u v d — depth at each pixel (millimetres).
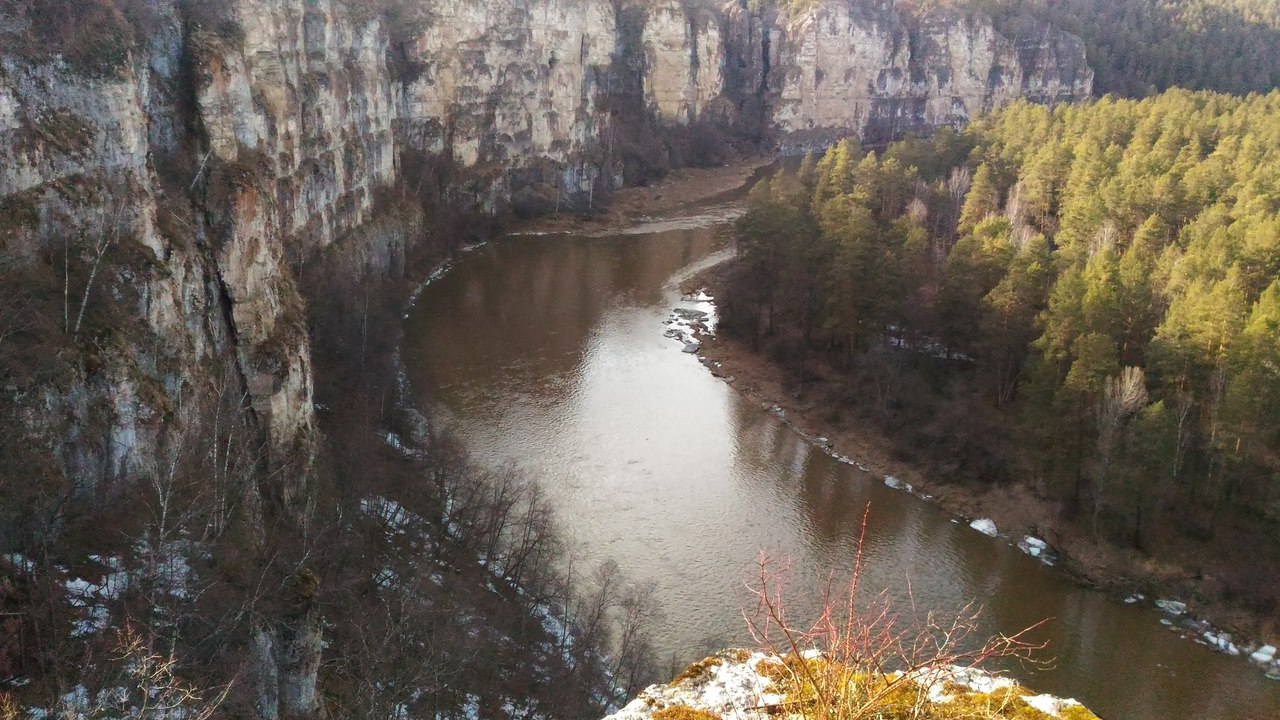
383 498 54812
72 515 32281
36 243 36938
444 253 118500
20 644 25734
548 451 69562
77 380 35219
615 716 10656
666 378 84438
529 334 93312
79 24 41125
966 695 10672
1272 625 51000
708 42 194250
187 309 45156
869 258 78625
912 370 76812
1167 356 60156
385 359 77625
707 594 53219
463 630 42625
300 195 82375
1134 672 48406
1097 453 58500
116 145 41750
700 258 122250
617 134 166000
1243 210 79750
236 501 38938
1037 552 58812
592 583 53031
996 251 74688
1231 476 56812
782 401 79812
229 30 56219
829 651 10703
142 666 24062
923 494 65938
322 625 38906
